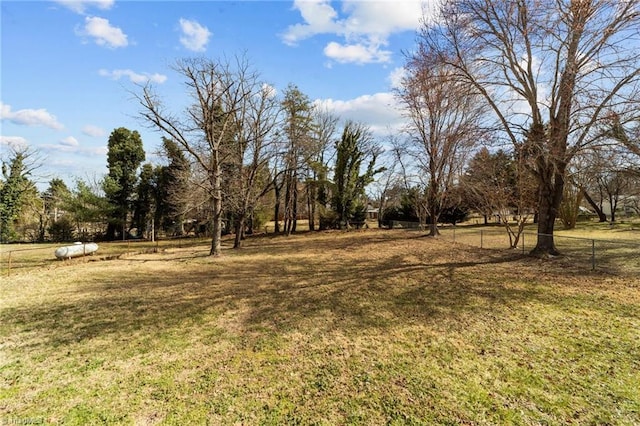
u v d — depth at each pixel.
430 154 21.27
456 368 4.29
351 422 3.23
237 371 4.33
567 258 12.08
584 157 10.86
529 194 15.23
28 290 9.11
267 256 15.85
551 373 4.12
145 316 6.71
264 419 3.30
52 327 6.12
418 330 5.66
